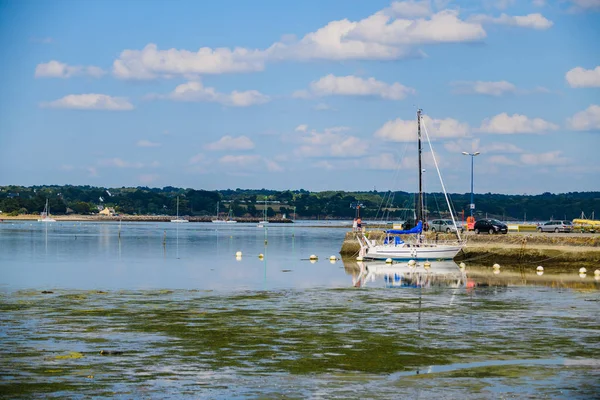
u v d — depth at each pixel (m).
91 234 168.75
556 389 26.38
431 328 37.34
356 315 41.22
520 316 40.94
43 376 27.66
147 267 74.12
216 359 30.56
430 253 80.06
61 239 139.62
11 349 31.97
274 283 58.03
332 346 33.12
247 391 26.08
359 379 27.69
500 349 32.59
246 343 33.66
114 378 27.52
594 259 74.06
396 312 42.31
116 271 69.12
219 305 44.91
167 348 32.50
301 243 130.62
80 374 28.00
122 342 33.62
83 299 47.16
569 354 31.67
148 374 28.12
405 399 25.23
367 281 59.75
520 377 27.98
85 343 33.34
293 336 35.25
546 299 47.91
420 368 29.38
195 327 37.41
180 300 47.12
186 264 78.44
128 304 45.12
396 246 81.19
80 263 79.19
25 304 44.62
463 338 34.88
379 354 31.62
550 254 75.69
